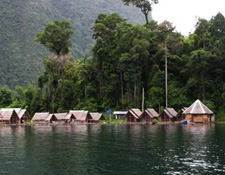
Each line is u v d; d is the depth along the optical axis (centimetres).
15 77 18900
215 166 1656
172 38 7994
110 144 2625
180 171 1555
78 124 7081
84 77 9375
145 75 8375
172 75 7962
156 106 7556
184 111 6375
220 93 6862
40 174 1548
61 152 2195
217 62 6962
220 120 6481
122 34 8350
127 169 1614
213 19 7919
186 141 2764
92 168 1652
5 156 2053
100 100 9038
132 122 6869
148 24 9556
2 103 12025
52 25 10469
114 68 8581
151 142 2725
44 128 5556
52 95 9994
